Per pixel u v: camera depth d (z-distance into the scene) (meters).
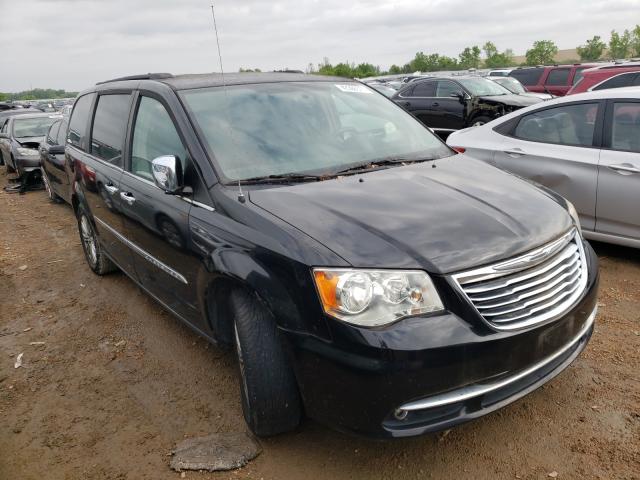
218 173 3.04
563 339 2.55
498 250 2.42
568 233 2.78
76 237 7.18
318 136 3.50
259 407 2.62
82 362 3.87
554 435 2.78
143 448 2.91
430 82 13.34
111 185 4.17
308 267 2.35
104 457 2.87
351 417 2.31
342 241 2.41
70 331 4.37
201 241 2.92
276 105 3.59
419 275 2.29
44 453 2.94
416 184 3.01
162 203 3.35
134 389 3.47
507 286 2.40
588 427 2.82
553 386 3.16
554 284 2.56
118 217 4.13
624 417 2.87
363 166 3.31
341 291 2.28
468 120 12.30
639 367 3.31
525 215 2.71
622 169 4.70
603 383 3.17
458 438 2.79
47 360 3.94
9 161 12.54
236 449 2.80
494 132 5.80
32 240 7.20
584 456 2.62
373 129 3.80
